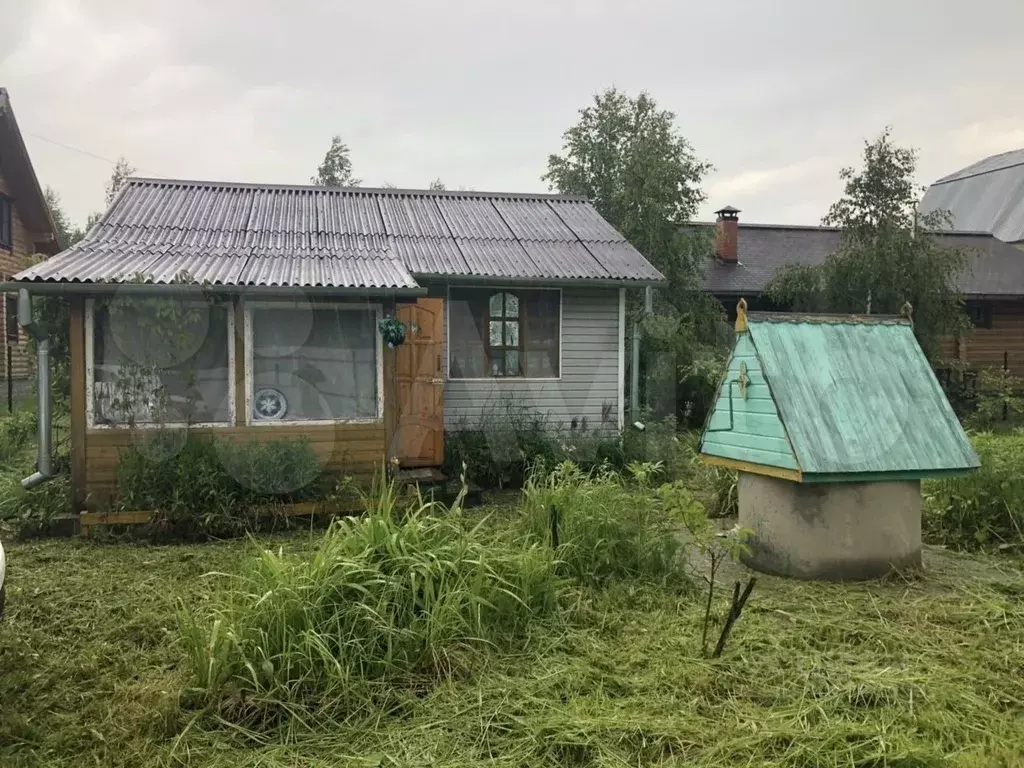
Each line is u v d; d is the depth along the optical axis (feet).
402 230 32.71
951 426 16.39
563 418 31.22
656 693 10.64
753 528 17.13
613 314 31.60
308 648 10.64
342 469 22.04
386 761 8.98
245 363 21.36
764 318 17.04
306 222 32.24
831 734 9.41
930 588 15.49
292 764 9.01
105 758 9.20
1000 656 11.95
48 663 11.85
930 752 8.94
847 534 15.88
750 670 11.35
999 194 96.78
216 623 10.81
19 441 29.04
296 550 18.30
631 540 15.83
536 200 39.19
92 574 16.44
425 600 11.84
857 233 41.57
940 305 41.16
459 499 15.38
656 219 44.86
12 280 19.51
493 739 9.48
